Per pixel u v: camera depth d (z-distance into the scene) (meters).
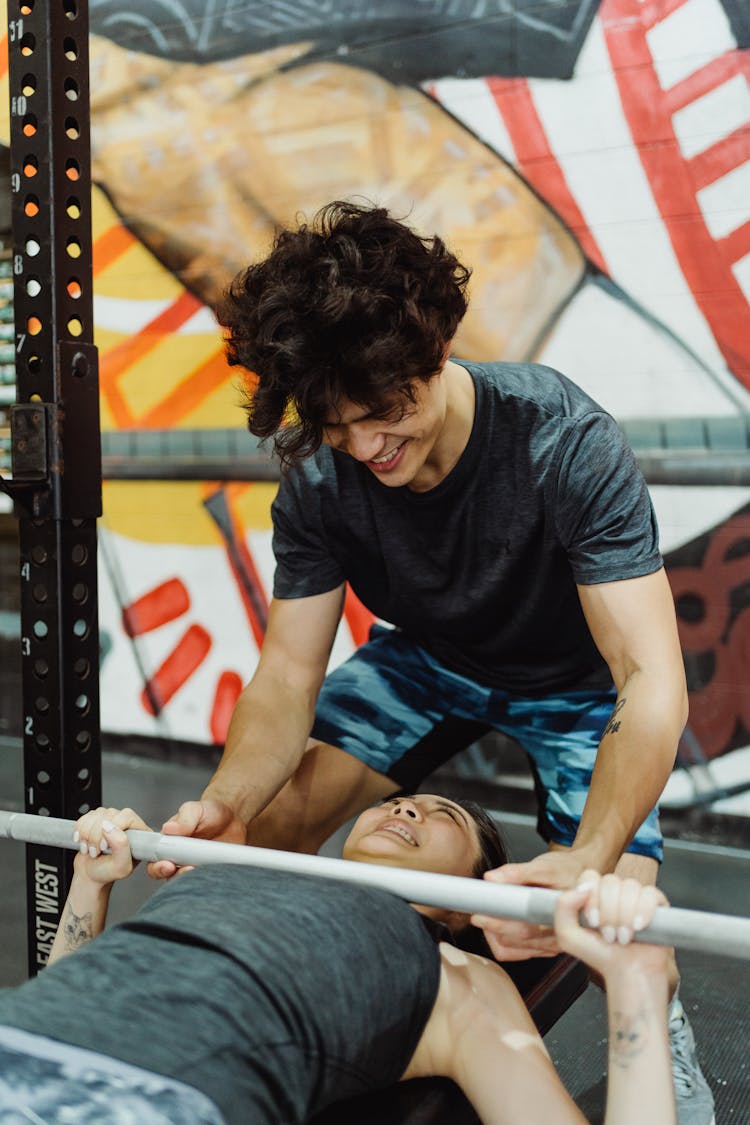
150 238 3.88
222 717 3.93
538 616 1.60
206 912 1.10
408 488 1.49
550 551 1.50
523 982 1.44
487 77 3.28
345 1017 1.05
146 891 2.73
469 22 3.28
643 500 1.42
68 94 1.58
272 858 1.19
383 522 1.56
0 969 2.33
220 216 3.76
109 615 4.11
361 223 1.17
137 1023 0.96
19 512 1.60
